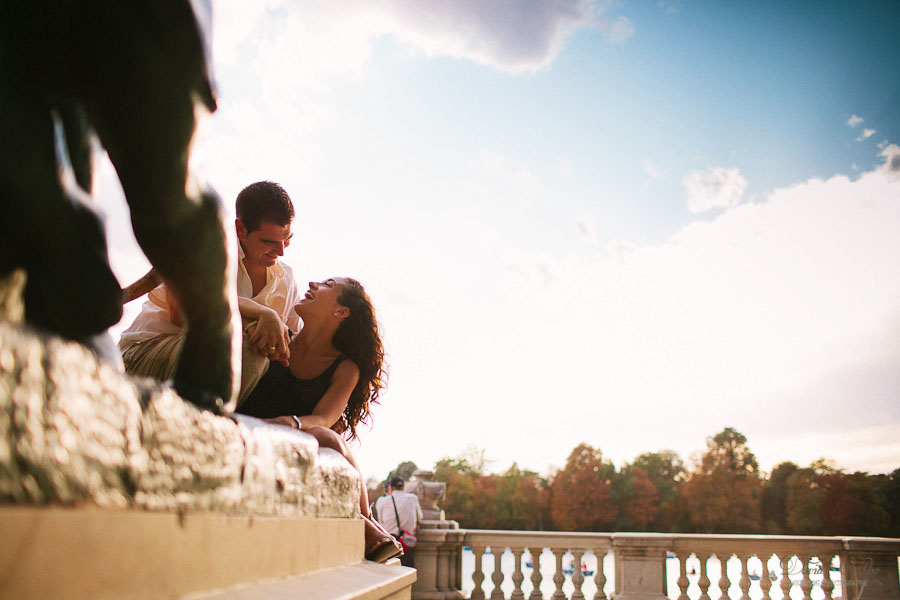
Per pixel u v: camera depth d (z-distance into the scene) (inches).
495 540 450.9
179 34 30.6
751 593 409.4
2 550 19.9
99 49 29.6
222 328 37.8
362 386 106.0
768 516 3705.7
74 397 23.7
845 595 396.2
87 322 30.5
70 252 29.7
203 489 33.4
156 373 74.4
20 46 28.8
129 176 32.0
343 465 65.0
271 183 97.7
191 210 33.5
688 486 3993.6
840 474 3425.2
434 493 489.4
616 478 4217.5
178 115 31.1
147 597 27.8
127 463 26.7
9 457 20.5
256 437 41.9
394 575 69.3
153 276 74.8
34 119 29.3
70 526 23.0
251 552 39.2
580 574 434.6
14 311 27.6
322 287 104.4
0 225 27.4
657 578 406.6
